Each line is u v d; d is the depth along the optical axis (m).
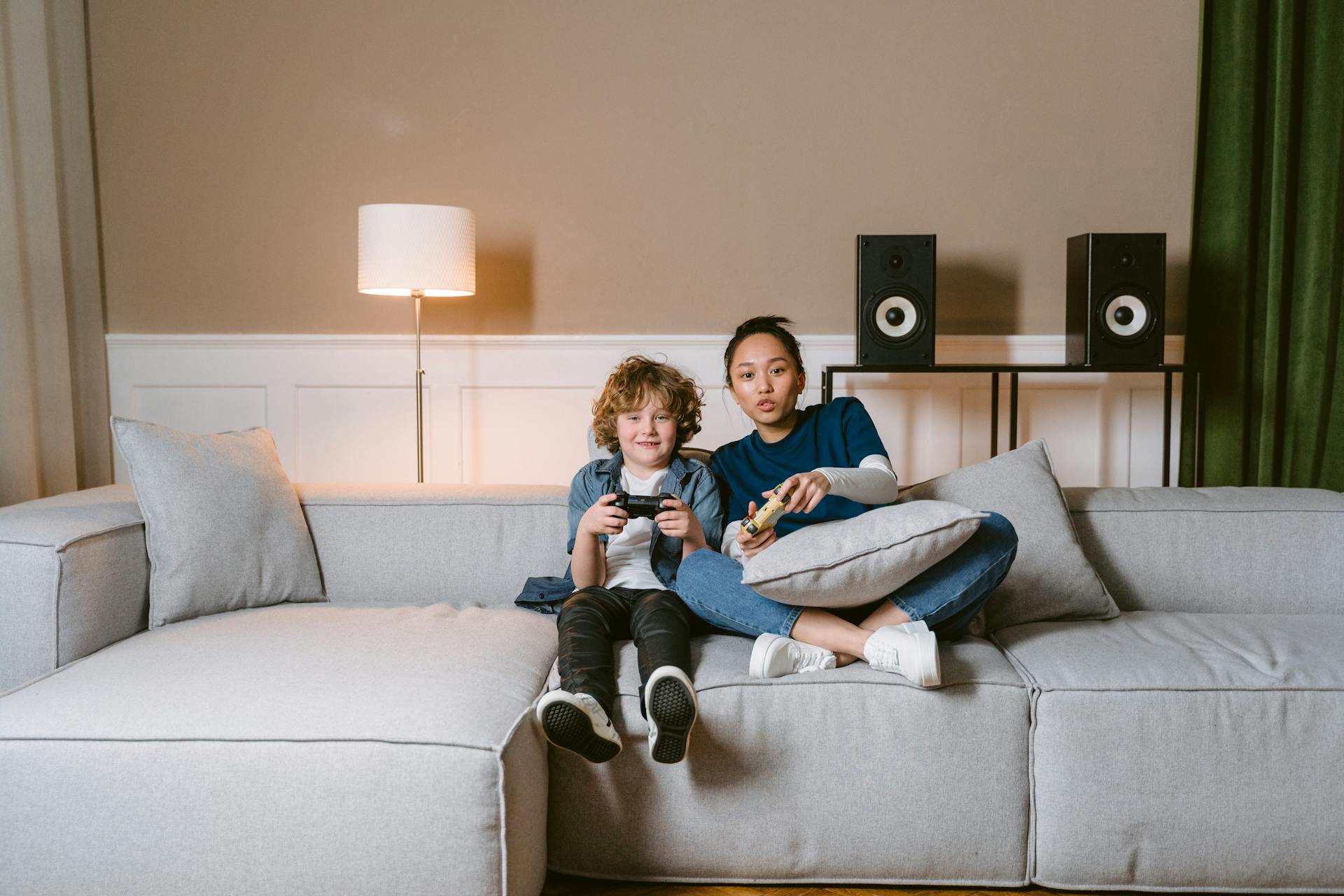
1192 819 1.40
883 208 3.15
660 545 1.82
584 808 1.45
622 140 3.14
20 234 2.71
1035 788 1.44
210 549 1.78
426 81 3.13
